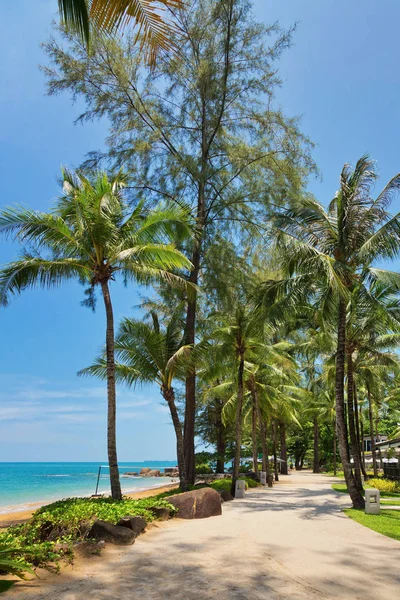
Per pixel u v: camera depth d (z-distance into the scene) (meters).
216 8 19.92
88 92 20.84
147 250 12.91
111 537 8.31
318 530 10.32
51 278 13.22
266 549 8.16
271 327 16.83
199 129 22.52
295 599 5.36
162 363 18.14
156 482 48.22
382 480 25.30
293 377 35.97
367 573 6.52
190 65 20.42
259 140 21.81
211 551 7.96
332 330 20.94
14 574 5.62
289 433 56.78
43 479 59.91
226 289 21.22
